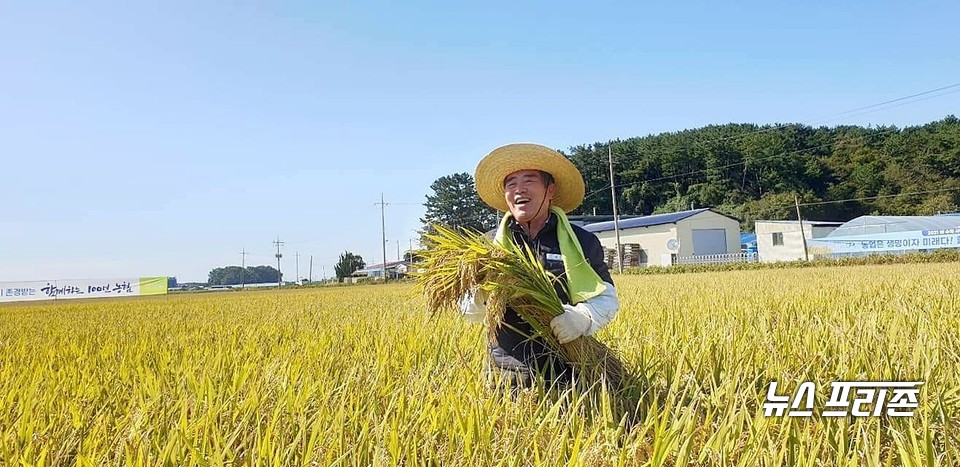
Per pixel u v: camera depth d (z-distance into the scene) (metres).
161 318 12.92
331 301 17.83
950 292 8.23
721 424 2.40
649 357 3.89
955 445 2.37
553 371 3.23
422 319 7.35
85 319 14.32
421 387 3.18
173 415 3.06
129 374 4.39
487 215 90.25
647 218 65.62
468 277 3.02
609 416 2.67
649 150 104.25
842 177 85.69
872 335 4.10
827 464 2.20
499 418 2.73
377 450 2.20
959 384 2.94
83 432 2.90
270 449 2.34
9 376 4.68
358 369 3.95
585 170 102.81
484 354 4.01
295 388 3.52
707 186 93.62
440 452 2.37
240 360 4.84
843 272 21.05
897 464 2.30
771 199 83.50
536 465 2.13
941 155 75.88
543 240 3.62
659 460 2.13
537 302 3.13
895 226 48.19
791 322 5.49
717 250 59.50
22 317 17.89
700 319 6.06
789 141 92.31
